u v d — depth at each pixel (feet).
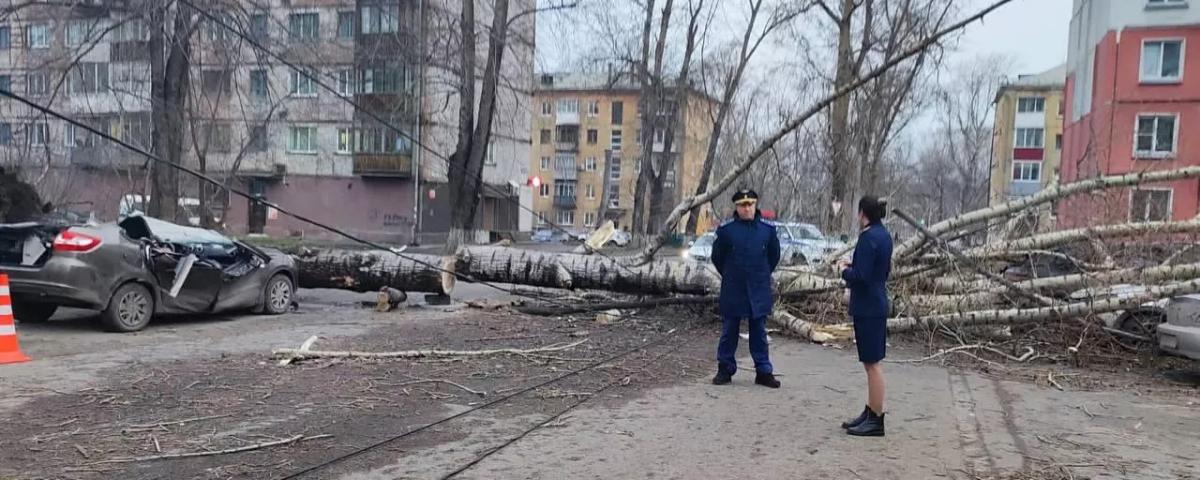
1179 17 104.99
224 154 107.34
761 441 17.72
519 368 25.52
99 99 74.18
